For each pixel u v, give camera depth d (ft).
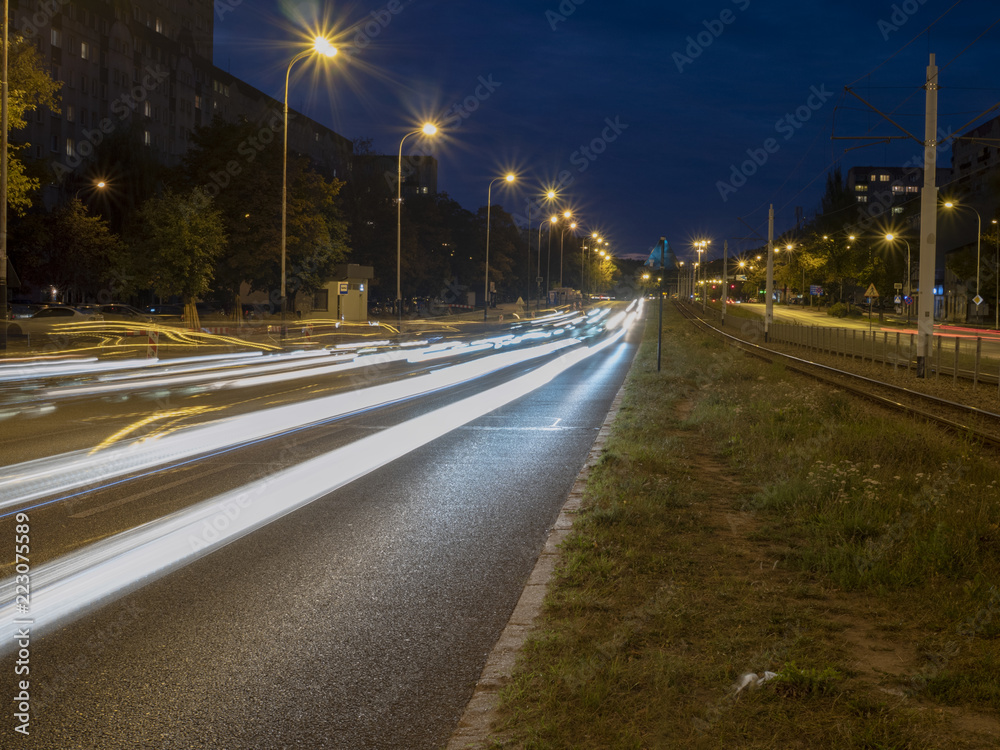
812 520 24.84
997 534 22.79
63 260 174.91
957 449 38.24
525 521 26.66
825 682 13.50
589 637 15.80
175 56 329.72
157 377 86.53
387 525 26.09
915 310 301.22
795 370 96.63
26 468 35.55
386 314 293.43
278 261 175.83
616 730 12.25
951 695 13.30
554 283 523.29
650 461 34.65
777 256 436.76
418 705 13.70
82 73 276.00
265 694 14.08
